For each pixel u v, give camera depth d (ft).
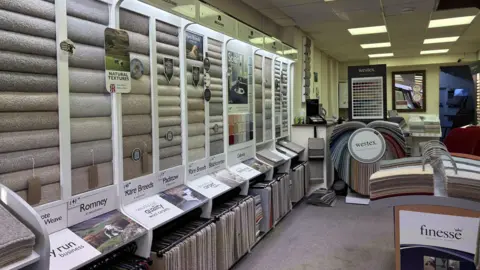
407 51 35.63
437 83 41.78
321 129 19.57
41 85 5.52
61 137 5.87
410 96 42.88
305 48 23.91
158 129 8.35
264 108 15.70
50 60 5.66
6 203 3.68
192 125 10.02
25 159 5.35
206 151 10.74
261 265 11.23
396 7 18.11
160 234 8.20
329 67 38.50
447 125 36.47
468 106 35.35
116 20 6.93
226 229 10.02
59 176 5.88
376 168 17.75
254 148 14.40
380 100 18.81
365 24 22.13
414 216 6.54
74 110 6.15
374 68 18.81
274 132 16.81
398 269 6.70
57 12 5.73
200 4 9.05
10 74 5.09
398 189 6.59
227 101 12.01
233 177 11.59
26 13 5.27
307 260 11.58
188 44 9.67
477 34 26.84
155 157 8.27
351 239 13.41
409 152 22.88
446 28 24.36
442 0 17.19
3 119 5.05
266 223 13.32
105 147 6.86
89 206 6.46
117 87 7.00
